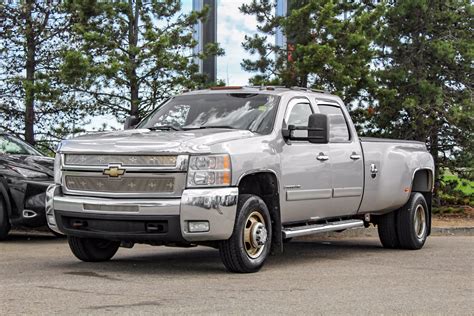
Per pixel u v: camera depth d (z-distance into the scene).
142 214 7.89
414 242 11.47
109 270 8.48
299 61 16.00
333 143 10.02
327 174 9.73
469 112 17.17
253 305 6.40
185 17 17.00
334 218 10.46
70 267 8.72
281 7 17.81
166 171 7.90
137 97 16.84
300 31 16.41
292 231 9.10
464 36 18.31
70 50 15.91
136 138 8.27
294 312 6.13
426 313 6.22
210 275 8.16
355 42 16.03
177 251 10.84
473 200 19.83
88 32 15.62
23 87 16.59
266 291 7.14
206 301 6.54
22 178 11.63
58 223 8.54
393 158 11.16
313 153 9.48
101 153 8.20
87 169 8.27
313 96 10.05
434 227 14.86
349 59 16.12
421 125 17.70
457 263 9.69
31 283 7.43
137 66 16.33
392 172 11.07
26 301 6.44
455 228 14.94
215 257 10.02
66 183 8.54
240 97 9.55
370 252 11.10
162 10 16.55
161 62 16.22
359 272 8.68
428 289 7.46
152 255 10.27
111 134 8.76
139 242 8.37
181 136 8.23
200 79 17.09
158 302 6.46
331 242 12.79
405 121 18.14
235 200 8.01
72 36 17.38
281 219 8.98
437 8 17.92
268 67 17.36
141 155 8.00
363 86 16.73
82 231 8.36
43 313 5.94
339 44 16.42
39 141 18.19
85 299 6.56
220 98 9.63
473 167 18.09
